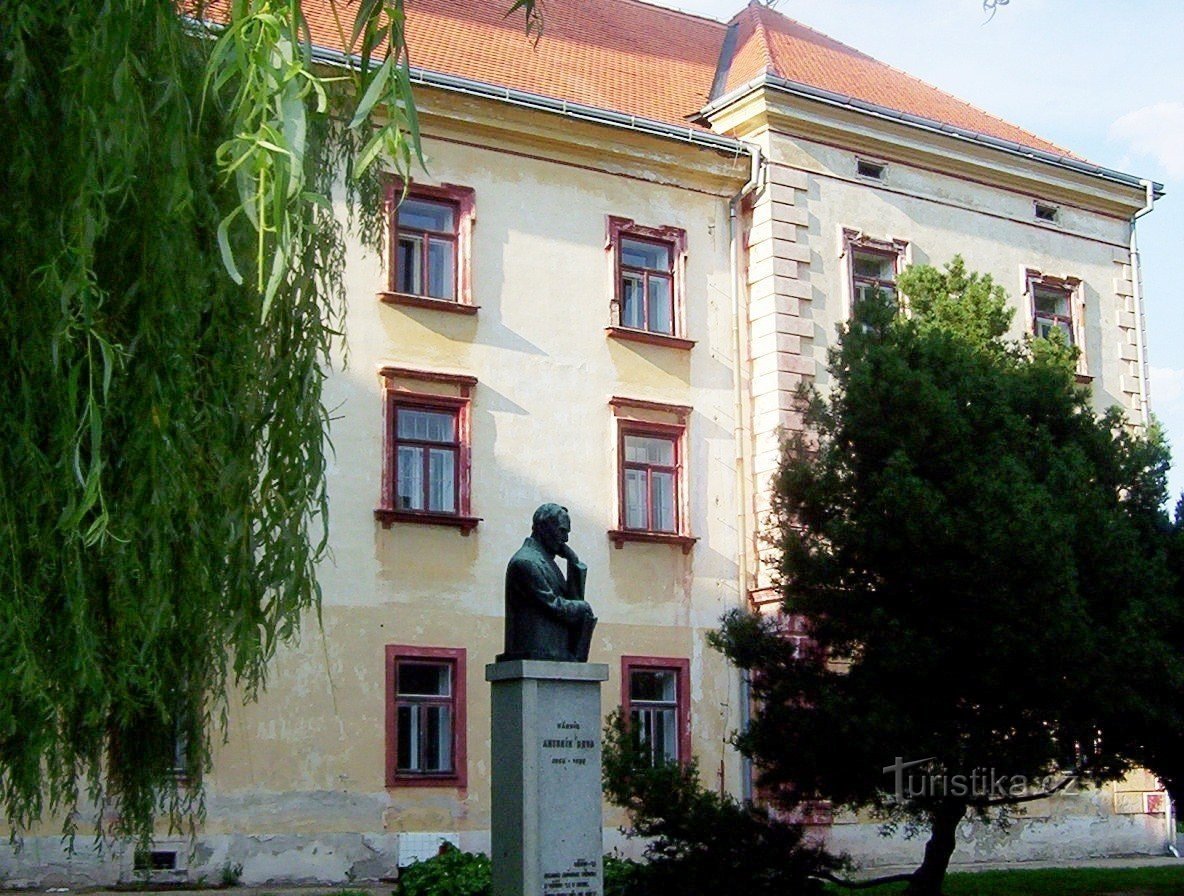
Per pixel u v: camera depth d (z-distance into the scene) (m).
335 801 20.62
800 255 26.00
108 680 9.42
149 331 9.10
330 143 12.38
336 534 21.25
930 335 18.08
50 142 8.84
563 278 24.05
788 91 26.20
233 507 10.25
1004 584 15.91
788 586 17.55
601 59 27.89
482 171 23.58
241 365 10.38
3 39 8.64
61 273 8.44
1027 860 26.58
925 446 16.95
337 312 12.38
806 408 19.00
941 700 16.59
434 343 22.58
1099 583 16.94
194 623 10.23
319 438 11.01
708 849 16.05
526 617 12.70
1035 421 18.38
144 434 9.06
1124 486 18.59
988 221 28.86
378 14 8.77
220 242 7.32
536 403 23.36
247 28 7.78
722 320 25.62
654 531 24.06
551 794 12.25
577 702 12.54
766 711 17.11
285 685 20.53
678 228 25.45
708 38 31.02
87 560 9.12
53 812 10.34
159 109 8.91
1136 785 28.38
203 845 19.61
